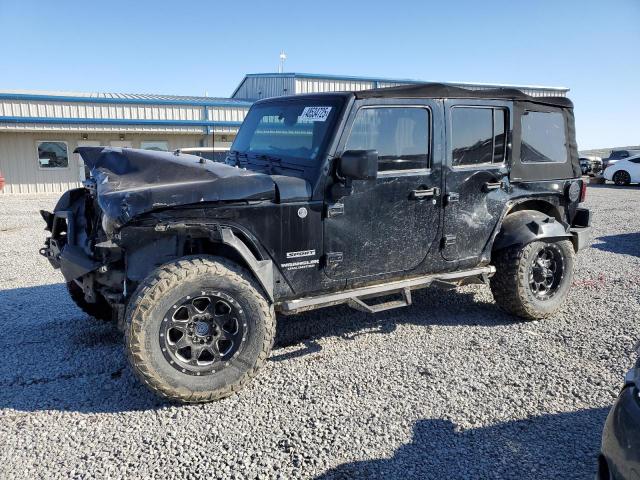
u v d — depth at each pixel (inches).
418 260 166.1
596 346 167.2
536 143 190.7
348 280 155.0
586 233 204.2
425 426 121.6
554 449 112.8
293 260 144.6
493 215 180.4
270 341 138.0
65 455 111.3
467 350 165.5
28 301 220.8
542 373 148.6
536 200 193.5
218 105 895.1
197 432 119.9
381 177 153.6
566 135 200.5
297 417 125.9
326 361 157.9
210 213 133.1
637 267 276.1
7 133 782.5
